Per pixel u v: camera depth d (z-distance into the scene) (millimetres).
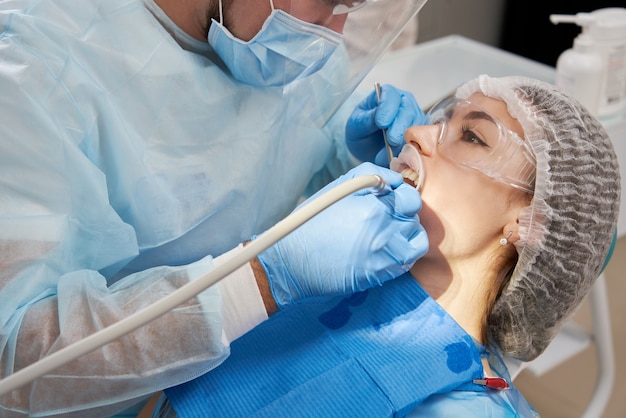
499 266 1140
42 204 945
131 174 1040
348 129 1351
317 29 1018
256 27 1002
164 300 736
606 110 1695
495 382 1031
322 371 992
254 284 952
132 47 1033
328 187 1031
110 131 1016
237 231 1183
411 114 1297
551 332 1189
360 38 1128
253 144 1144
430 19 2555
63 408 899
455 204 1116
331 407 950
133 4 1045
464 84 1205
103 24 1026
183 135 1082
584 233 1068
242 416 960
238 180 1130
